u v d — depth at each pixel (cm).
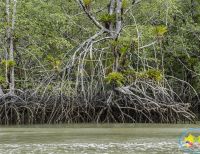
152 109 4116
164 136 3023
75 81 4344
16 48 4844
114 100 4162
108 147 2538
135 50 4412
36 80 4641
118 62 4334
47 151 2408
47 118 4166
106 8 4816
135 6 4953
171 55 5078
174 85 4916
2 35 4747
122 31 4625
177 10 4738
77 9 5075
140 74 4216
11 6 4803
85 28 4897
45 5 4838
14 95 4231
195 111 4816
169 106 4134
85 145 2611
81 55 4241
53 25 4853
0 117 4175
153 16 4897
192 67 5075
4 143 2708
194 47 5028
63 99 4128
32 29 4816
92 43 4303
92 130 3444
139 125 3872
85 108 4141
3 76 4719
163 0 4706
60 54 4844
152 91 4194
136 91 4181
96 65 4303
